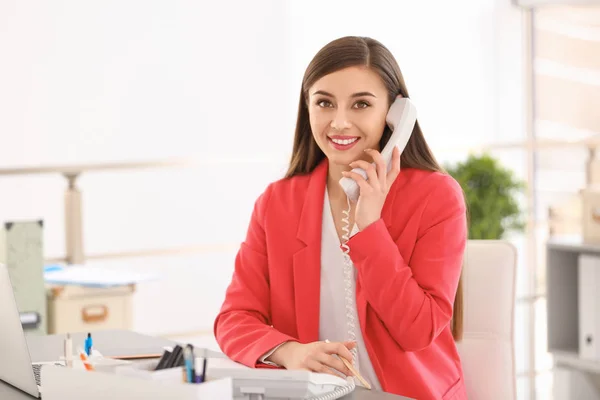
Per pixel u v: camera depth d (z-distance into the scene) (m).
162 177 14.70
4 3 14.14
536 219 5.19
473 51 9.73
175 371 1.13
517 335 5.03
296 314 1.76
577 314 3.46
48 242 14.31
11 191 14.27
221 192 14.55
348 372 1.48
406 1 9.81
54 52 14.42
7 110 14.32
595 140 4.50
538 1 4.23
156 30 14.56
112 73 14.62
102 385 1.13
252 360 1.59
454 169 4.68
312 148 1.84
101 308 3.31
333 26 10.09
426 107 9.75
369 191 1.62
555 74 5.52
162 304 12.69
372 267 1.59
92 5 14.45
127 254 4.19
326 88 1.67
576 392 3.36
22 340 1.37
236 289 1.82
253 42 14.10
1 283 1.38
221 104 14.45
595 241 3.36
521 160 8.18
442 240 1.66
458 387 1.69
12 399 1.38
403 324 1.59
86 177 14.35
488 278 1.79
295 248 1.78
